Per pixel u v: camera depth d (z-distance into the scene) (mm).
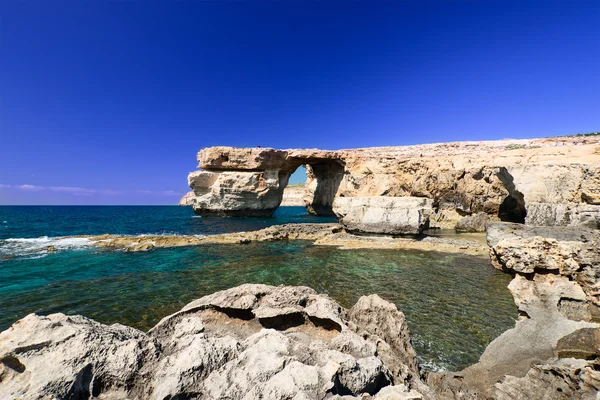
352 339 4418
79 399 3145
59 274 14156
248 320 5570
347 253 19172
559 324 7238
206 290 11766
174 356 3631
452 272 14461
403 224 23156
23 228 34156
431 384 5477
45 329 3682
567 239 13805
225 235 25531
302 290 6215
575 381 4469
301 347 3881
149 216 57594
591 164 19750
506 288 11914
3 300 10570
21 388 2941
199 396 3156
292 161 50281
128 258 17672
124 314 9328
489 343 7379
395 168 38281
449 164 34531
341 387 3461
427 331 8125
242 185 47719
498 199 30312
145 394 3258
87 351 3480
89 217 55062
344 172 47000
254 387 3111
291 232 27922
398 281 12992
